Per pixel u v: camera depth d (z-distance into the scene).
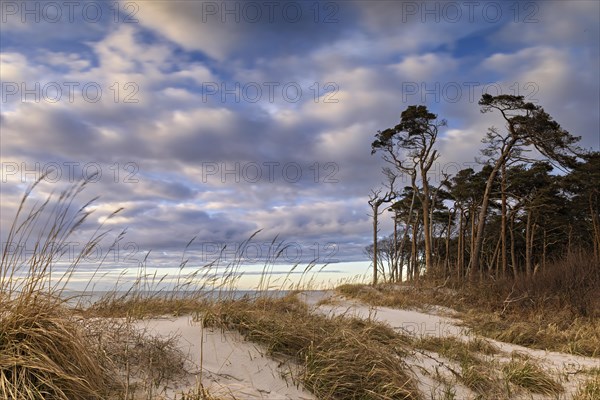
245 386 4.84
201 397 4.39
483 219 32.00
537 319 13.55
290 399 4.73
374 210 39.38
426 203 35.34
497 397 6.02
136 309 6.53
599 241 36.38
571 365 8.32
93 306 5.95
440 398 5.59
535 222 43.81
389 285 19.34
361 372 5.31
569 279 17.27
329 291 16.09
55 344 4.26
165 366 4.97
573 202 40.34
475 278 23.64
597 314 13.91
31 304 4.45
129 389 4.46
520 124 29.14
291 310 7.60
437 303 16.62
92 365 4.35
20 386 3.86
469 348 8.40
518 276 20.75
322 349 5.64
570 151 28.62
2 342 4.14
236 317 6.16
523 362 7.57
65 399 3.92
